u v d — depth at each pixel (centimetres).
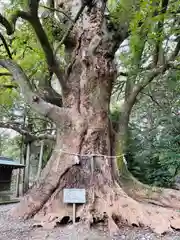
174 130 756
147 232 372
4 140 1345
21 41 564
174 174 707
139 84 556
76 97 502
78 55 517
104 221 386
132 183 503
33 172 1099
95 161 461
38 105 481
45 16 530
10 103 778
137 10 457
